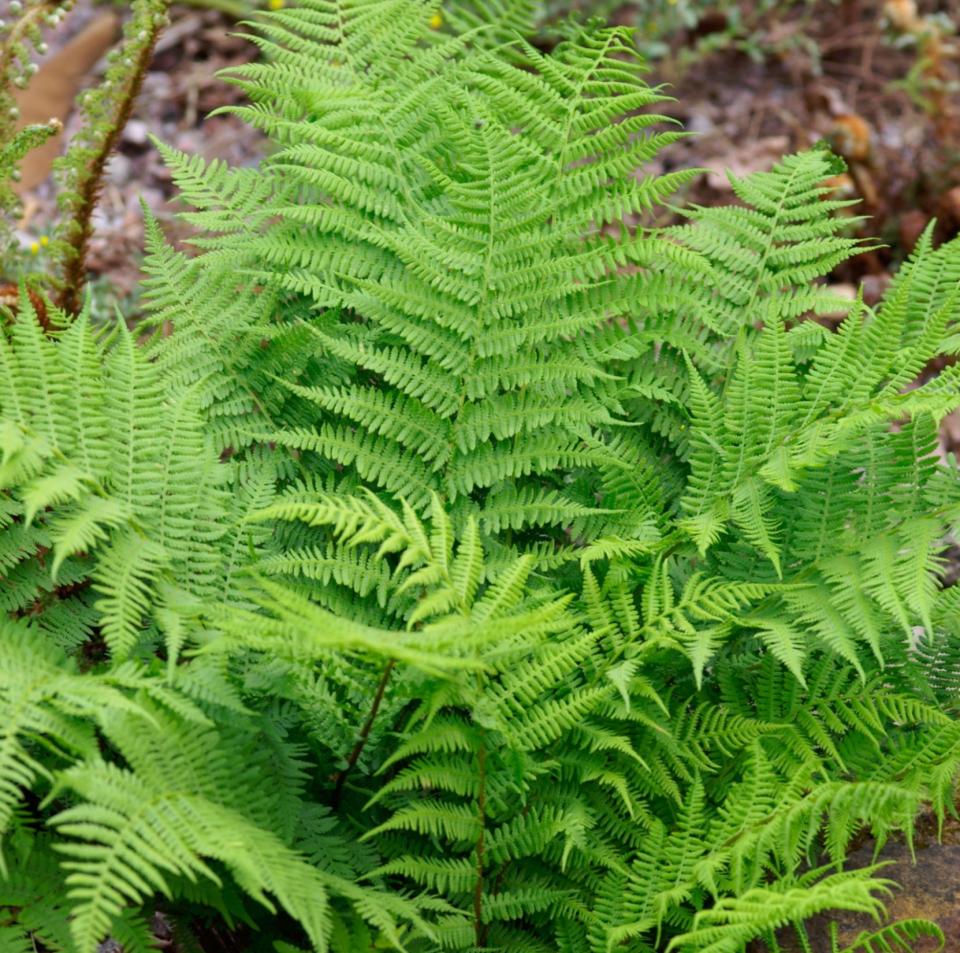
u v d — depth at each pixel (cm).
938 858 86
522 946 81
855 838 87
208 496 82
